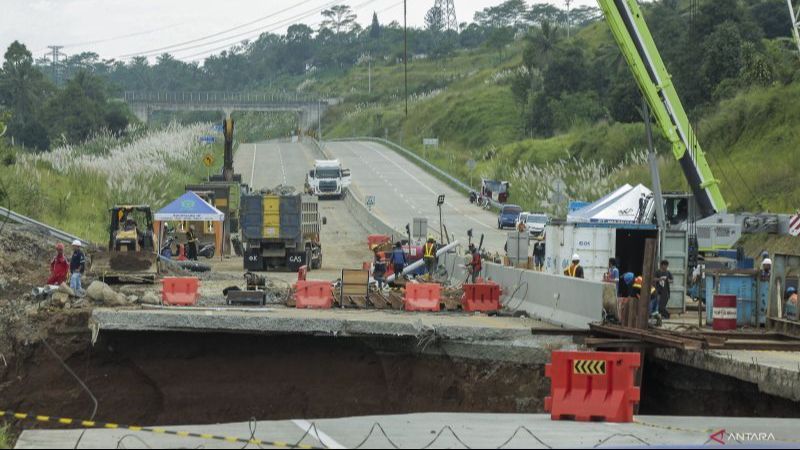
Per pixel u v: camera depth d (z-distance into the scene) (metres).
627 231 48.59
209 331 39.31
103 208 88.69
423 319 40.22
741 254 54.91
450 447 18.92
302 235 68.19
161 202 95.88
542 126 171.38
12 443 24.67
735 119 95.31
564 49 199.75
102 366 39.94
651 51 54.25
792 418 27.12
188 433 18.78
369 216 99.00
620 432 21.44
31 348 39.78
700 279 45.91
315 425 21.72
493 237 90.38
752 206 80.94
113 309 40.62
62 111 197.12
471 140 197.75
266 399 39.72
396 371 39.25
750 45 112.81
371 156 178.00
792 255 36.44
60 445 17.92
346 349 40.06
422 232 65.81
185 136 165.50
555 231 52.41
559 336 36.75
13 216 62.12
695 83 114.94
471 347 37.75
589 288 36.66
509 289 45.09
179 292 44.62
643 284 34.59
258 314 40.25
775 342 33.03
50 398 39.19
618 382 23.31
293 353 40.22
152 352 40.09
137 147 144.62
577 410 23.19
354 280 46.25
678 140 54.75
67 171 96.75
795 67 105.75
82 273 48.81
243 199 67.44
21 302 43.56
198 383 39.94
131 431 19.80
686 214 57.38
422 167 160.88
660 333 33.28
